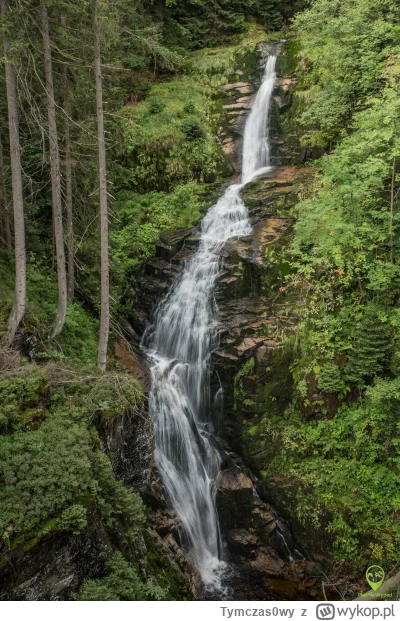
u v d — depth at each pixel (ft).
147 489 33.91
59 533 21.03
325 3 48.98
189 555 35.35
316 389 37.78
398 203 39.86
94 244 44.01
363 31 47.47
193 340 44.04
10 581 19.31
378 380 34.86
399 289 37.14
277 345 39.40
